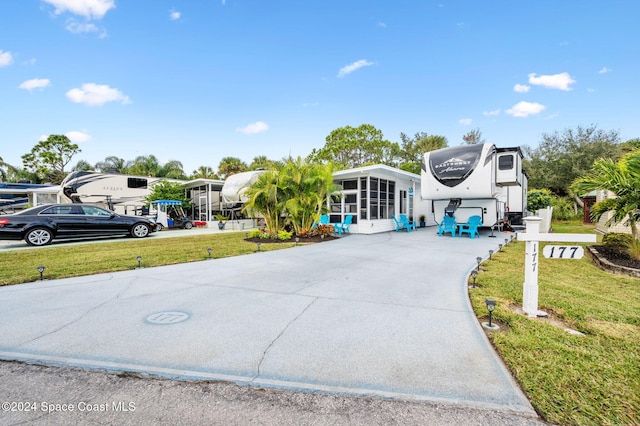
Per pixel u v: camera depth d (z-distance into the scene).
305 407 2.00
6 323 3.46
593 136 22.94
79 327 3.34
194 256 7.69
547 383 2.23
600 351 2.71
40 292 4.68
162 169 31.70
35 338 3.06
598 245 8.50
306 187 11.31
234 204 18.33
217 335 3.12
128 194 18.73
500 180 11.92
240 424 1.85
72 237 10.62
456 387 2.20
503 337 2.98
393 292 4.63
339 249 8.89
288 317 3.61
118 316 3.67
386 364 2.52
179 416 1.93
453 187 11.52
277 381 2.30
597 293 4.56
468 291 4.63
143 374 2.41
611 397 2.08
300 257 7.61
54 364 2.56
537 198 21.78
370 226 13.09
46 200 21.25
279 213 11.83
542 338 2.96
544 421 1.86
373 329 3.24
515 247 9.16
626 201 6.49
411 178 16.42
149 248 9.09
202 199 19.86
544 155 24.12
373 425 1.83
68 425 1.84
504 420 1.86
